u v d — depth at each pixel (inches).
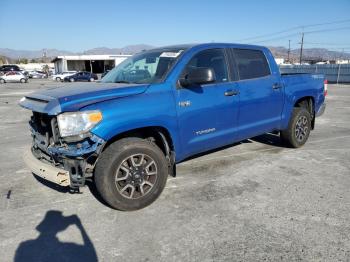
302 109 241.8
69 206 156.9
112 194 142.9
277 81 217.8
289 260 112.3
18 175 201.5
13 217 147.0
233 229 132.6
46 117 147.5
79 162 139.1
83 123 132.7
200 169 203.6
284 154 232.7
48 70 2915.8
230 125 189.2
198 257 115.3
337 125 346.0
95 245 124.3
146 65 179.9
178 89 162.4
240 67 196.5
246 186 175.8
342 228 131.5
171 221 140.3
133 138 150.5
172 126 159.5
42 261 115.6
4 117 451.8
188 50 173.6
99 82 184.5
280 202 155.5
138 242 125.6
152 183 153.9
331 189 169.5
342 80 1381.6
